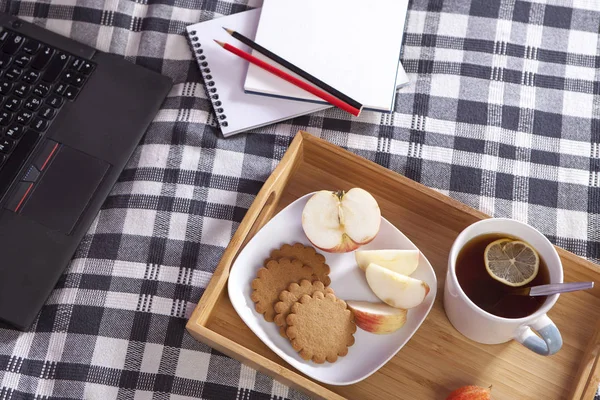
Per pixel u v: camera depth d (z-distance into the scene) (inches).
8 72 39.8
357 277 36.9
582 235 38.9
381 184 37.9
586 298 36.9
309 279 36.5
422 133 40.3
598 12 42.2
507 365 36.2
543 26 42.0
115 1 42.4
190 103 40.8
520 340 34.1
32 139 38.9
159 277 38.1
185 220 39.0
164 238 38.7
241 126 40.1
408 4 42.2
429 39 41.8
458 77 41.1
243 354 34.5
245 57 39.8
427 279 36.2
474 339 36.1
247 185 39.7
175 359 37.0
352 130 40.4
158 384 36.8
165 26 42.1
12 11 42.5
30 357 37.2
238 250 37.0
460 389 34.9
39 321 37.6
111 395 36.6
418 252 36.2
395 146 40.1
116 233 38.7
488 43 41.7
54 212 38.1
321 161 38.4
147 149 40.0
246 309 36.0
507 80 41.1
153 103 40.4
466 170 39.8
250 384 36.8
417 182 39.0
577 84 41.2
